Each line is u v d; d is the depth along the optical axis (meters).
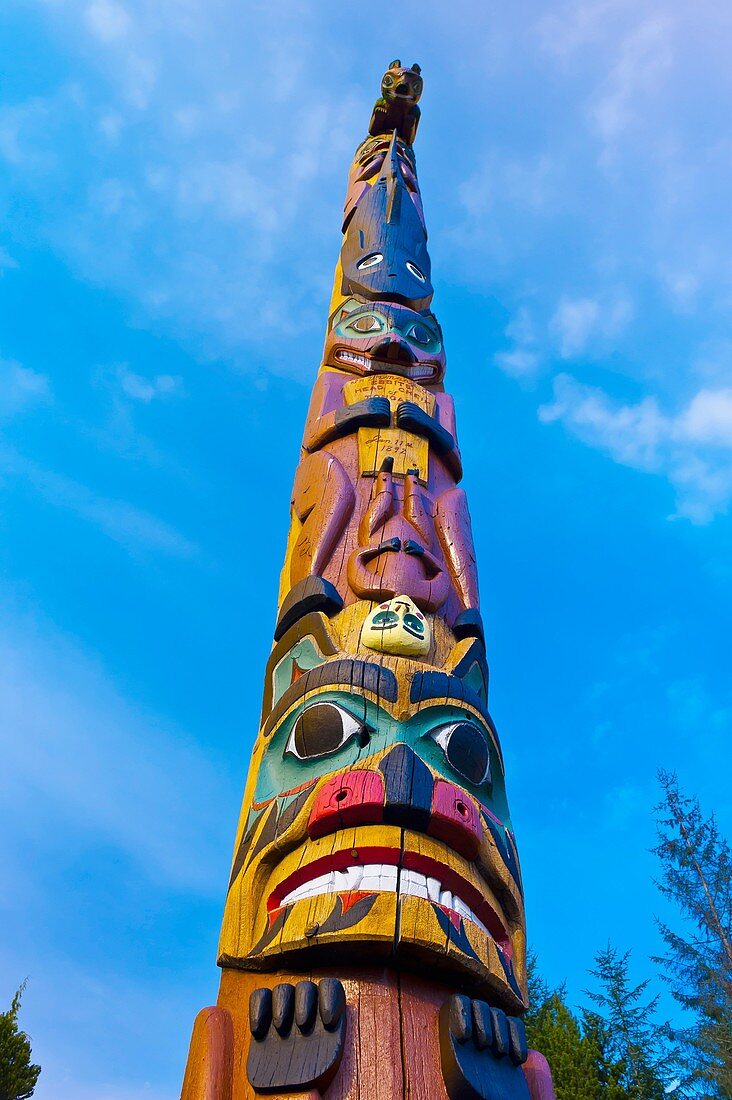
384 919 3.72
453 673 5.26
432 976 3.90
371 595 5.59
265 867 4.28
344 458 7.04
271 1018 3.60
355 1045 3.53
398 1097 3.40
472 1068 3.55
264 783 4.75
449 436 7.64
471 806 4.23
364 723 4.59
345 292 9.71
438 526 6.50
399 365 8.45
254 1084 3.44
